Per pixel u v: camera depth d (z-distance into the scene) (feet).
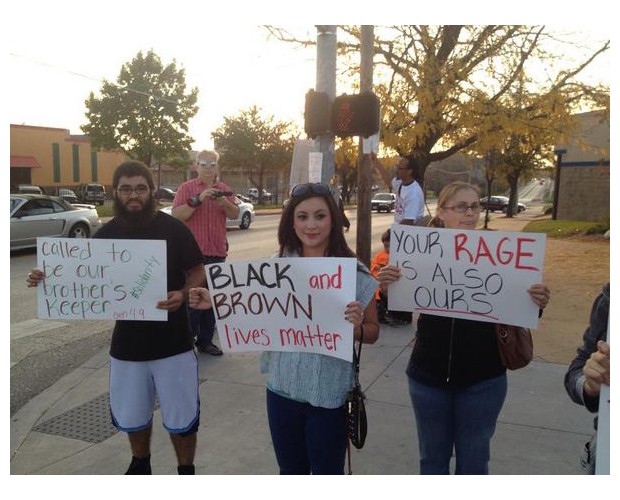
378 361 18.37
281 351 8.61
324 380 8.23
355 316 8.07
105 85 123.44
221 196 18.39
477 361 8.51
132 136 126.21
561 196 90.89
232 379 17.02
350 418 8.34
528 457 11.96
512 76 32.04
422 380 8.79
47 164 153.58
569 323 23.71
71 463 12.33
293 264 8.39
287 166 153.99
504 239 8.37
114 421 10.49
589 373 6.01
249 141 147.84
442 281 8.69
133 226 10.41
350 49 33.50
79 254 10.06
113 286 10.10
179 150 131.75
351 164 36.73
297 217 8.60
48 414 14.97
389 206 139.13
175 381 10.34
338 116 20.04
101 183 168.96
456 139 33.63
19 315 26.14
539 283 8.21
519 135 34.27
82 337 22.74
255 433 13.53
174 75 126.93
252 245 54.03
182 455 10.78
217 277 8.72
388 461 11.96
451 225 9.15
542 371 17.39
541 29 31.07
